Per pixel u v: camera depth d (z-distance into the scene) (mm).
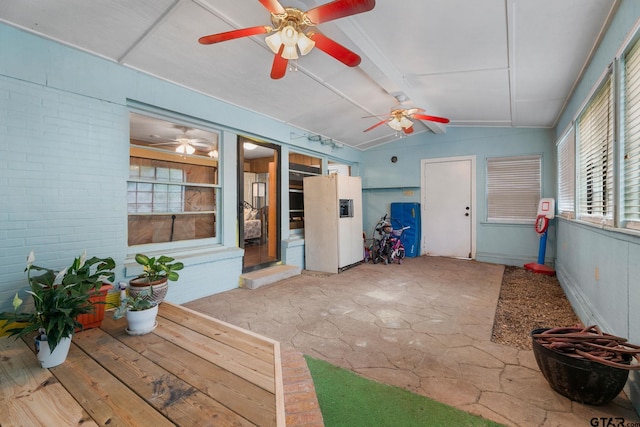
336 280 4590
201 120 3793
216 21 2531
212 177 4121
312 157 6453
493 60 3145
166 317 2320
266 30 2090
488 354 2297
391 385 1899
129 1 2236
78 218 2719
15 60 2342
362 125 5719
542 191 5441
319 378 1975
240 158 4434
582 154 3422
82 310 1719
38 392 1344
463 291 3965
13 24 2295
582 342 1762
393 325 2855
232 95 3885
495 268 5375
